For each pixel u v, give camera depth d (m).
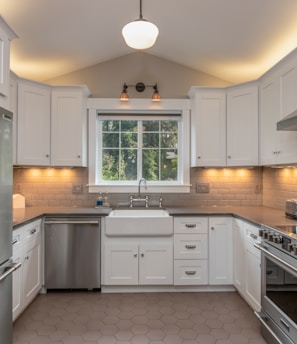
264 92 3.00
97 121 3.72
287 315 1.85
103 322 2.45
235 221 2.97
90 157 3.64
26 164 3.14
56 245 3.00
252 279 2.52
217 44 3.01
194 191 3.68
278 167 3.19
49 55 3.16
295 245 1.74
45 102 3.29
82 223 3.00
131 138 3.80
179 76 3.71
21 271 2.46
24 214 2.86
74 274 3.01
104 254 3.02
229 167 3.55
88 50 3.26
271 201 3.46
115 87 3.68
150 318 2.52
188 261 3.05
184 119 3.68
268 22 2.45
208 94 3.37
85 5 2.46
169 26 2.87
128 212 3.47
